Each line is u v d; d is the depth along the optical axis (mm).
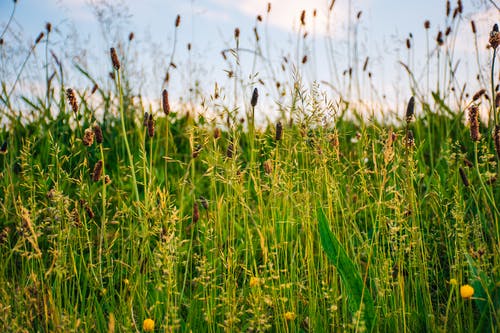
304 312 1979
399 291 1840
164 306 1835
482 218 2227
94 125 1824
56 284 1852
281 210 2398
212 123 1950
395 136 1980
